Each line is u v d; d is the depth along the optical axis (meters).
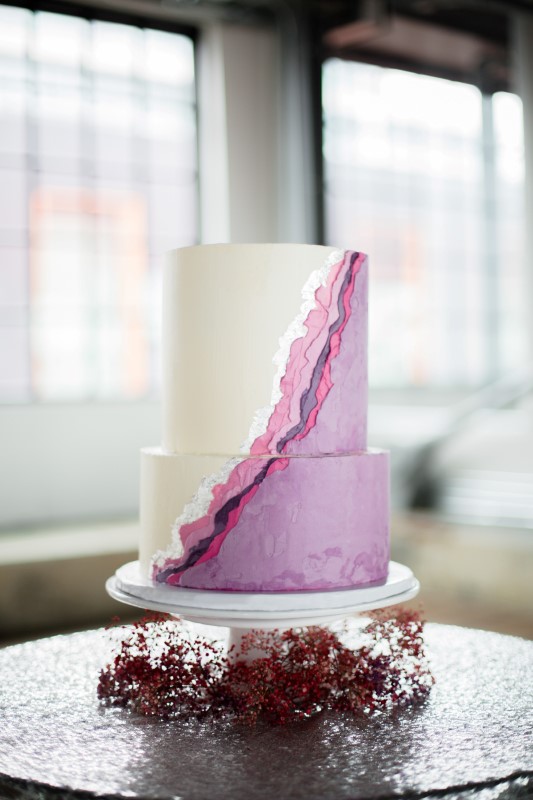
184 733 1.19
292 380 1.31
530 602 3.48
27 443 4.32
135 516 4.54
